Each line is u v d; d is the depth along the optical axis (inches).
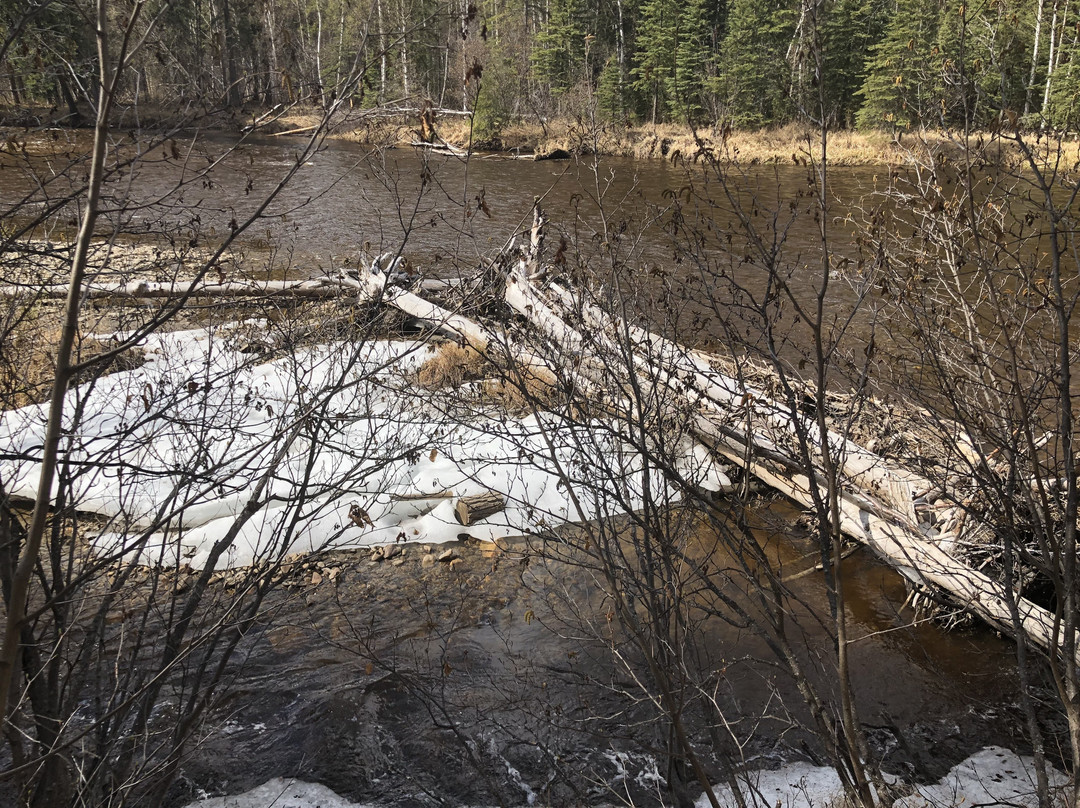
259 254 525.7
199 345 296.4
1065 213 104.7
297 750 174.1
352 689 191.0
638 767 168.6
